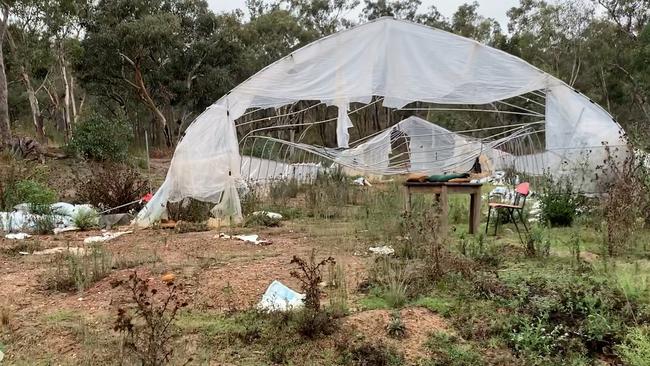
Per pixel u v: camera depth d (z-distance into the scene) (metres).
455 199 11.34
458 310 4.38
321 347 3.84
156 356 3.43
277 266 5.77
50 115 45.34
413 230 6.35
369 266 5.66
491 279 4.94
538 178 12.12
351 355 3.73
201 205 10.18
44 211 9.80
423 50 10.38
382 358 3.68
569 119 10.09
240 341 3.93
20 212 9.68
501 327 4.09
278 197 12.74
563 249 6.47
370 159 16.73
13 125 30.06
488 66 10.25
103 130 21.88
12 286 5.17
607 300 4.35
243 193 11.64
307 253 6.52
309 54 10.26
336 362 3.68
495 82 10.30
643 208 7.28
